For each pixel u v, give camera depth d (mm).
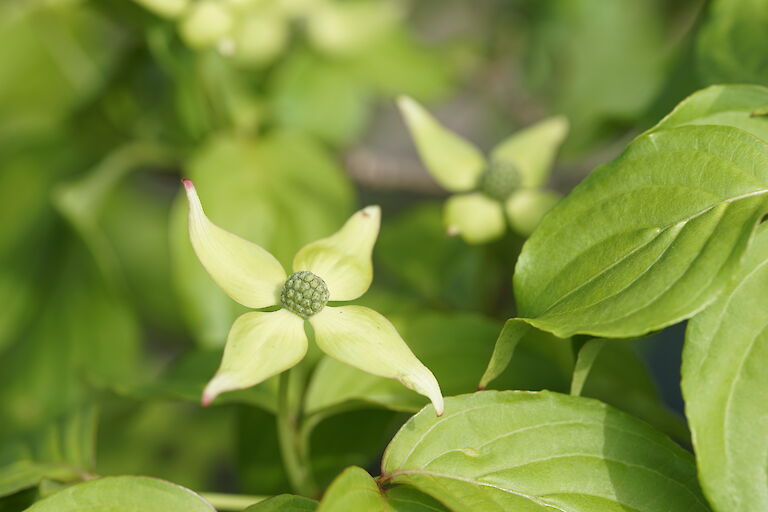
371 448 469
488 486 394
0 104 636
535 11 665
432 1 758
